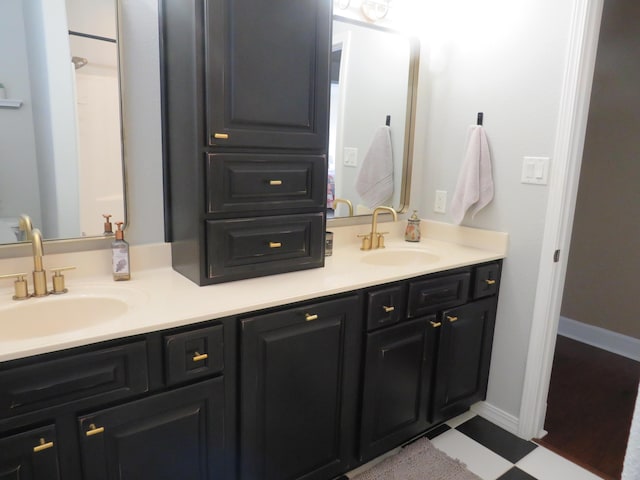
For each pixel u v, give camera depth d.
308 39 1.52
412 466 1.84
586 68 1.78
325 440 1.62
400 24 2.18
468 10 2.12
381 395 1.75
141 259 1.62
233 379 1.35
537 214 1.96
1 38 1.31
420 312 1.80
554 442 2.06
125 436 1.17
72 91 1.43
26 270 1.43
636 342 2.94
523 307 2.04
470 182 2.11
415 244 2.27
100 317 1.38
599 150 2.97
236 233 1.49
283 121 1.51
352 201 2.21
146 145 1.59
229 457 1.39
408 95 2.29
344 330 1.58
